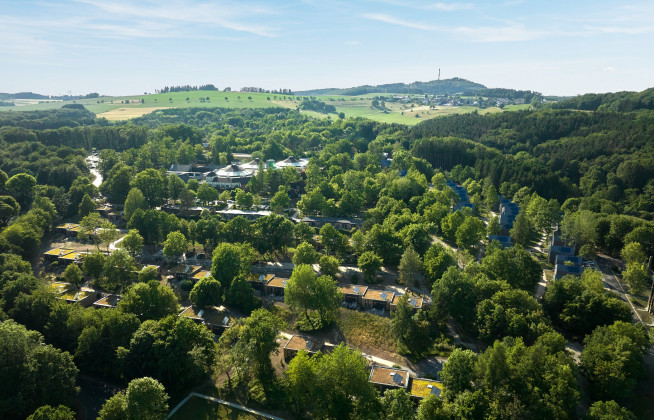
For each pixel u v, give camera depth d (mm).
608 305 138000
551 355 111188
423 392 116000
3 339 110125
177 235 199625
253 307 162625
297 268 155500
